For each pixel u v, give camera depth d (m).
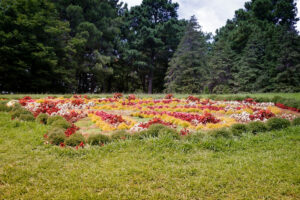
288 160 4.28
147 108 9.88
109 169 3.94
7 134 5.61
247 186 3.48
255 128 6.01
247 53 27.81
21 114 7.04
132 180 3.62
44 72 22.72
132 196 3.21
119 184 3.50
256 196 3.24
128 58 31.70
